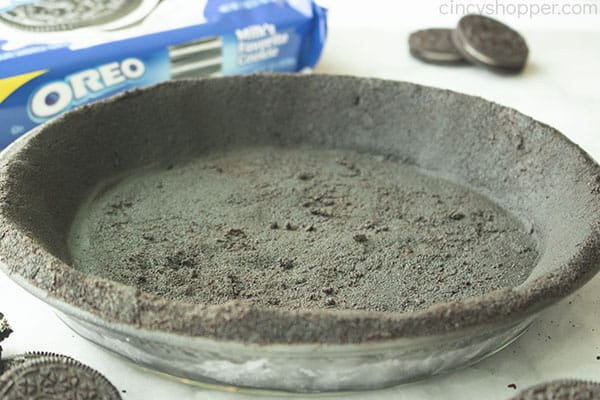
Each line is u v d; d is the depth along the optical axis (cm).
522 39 66
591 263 36
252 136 50
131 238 42
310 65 61
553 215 42
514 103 61
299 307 38
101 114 46
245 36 56
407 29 72
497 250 42
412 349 33
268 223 44
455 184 47
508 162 46
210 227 43
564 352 38
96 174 46
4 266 35
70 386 33
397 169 49
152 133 48
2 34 52
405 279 40
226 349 32
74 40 52
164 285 39
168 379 37
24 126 51
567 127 58
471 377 37
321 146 50
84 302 33
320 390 35
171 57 54
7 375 33
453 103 48
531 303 34
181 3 57
